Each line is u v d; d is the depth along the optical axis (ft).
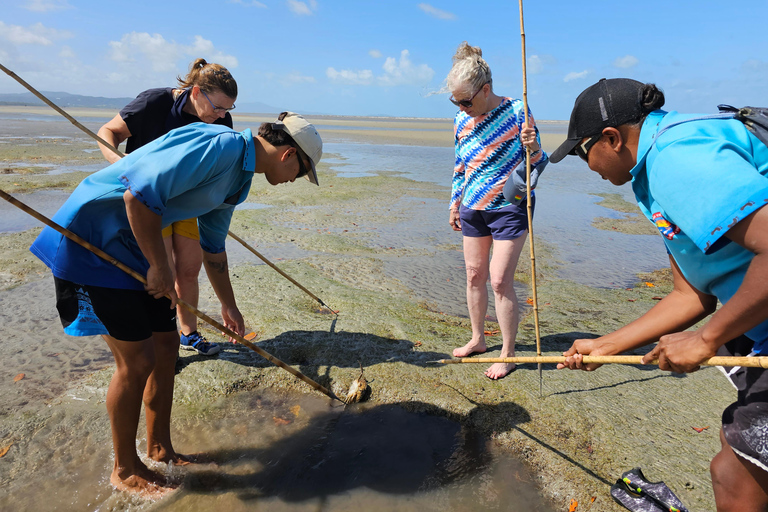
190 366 11.43
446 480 8.51
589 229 26.86
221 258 9.73
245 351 12.12
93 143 68.80
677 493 7.66
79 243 6.50
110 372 11.17
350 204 32.09
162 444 8.41
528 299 16.30
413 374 11.16
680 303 6.23
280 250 21.07
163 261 6.75
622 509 7.57
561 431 9.25
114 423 7.42
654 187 4.82
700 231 4.33
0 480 8.08
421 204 32.99
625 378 10.89
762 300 4.08
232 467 8.68
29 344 12.37
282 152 7.25
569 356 6.70
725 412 5.38
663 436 8.99
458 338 12.94
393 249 22.02
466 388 10.62
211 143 6.63
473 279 11.48
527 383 10.70
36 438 9.07
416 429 9.83
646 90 5.15
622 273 19.51
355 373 11.25
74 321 6.96
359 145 85.66
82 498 7.77
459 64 10.09
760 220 4.03
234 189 7.39
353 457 9.04
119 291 6.83
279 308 14.30
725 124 4.73
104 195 6.54
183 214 7.07
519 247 10.61
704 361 4.75
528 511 7.85
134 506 7.68
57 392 10.41
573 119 5.59
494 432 9.51
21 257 18.66
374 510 7.84
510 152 10.25
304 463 8.83
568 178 47.55
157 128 10.62
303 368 11.49
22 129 92.68
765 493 5.13
